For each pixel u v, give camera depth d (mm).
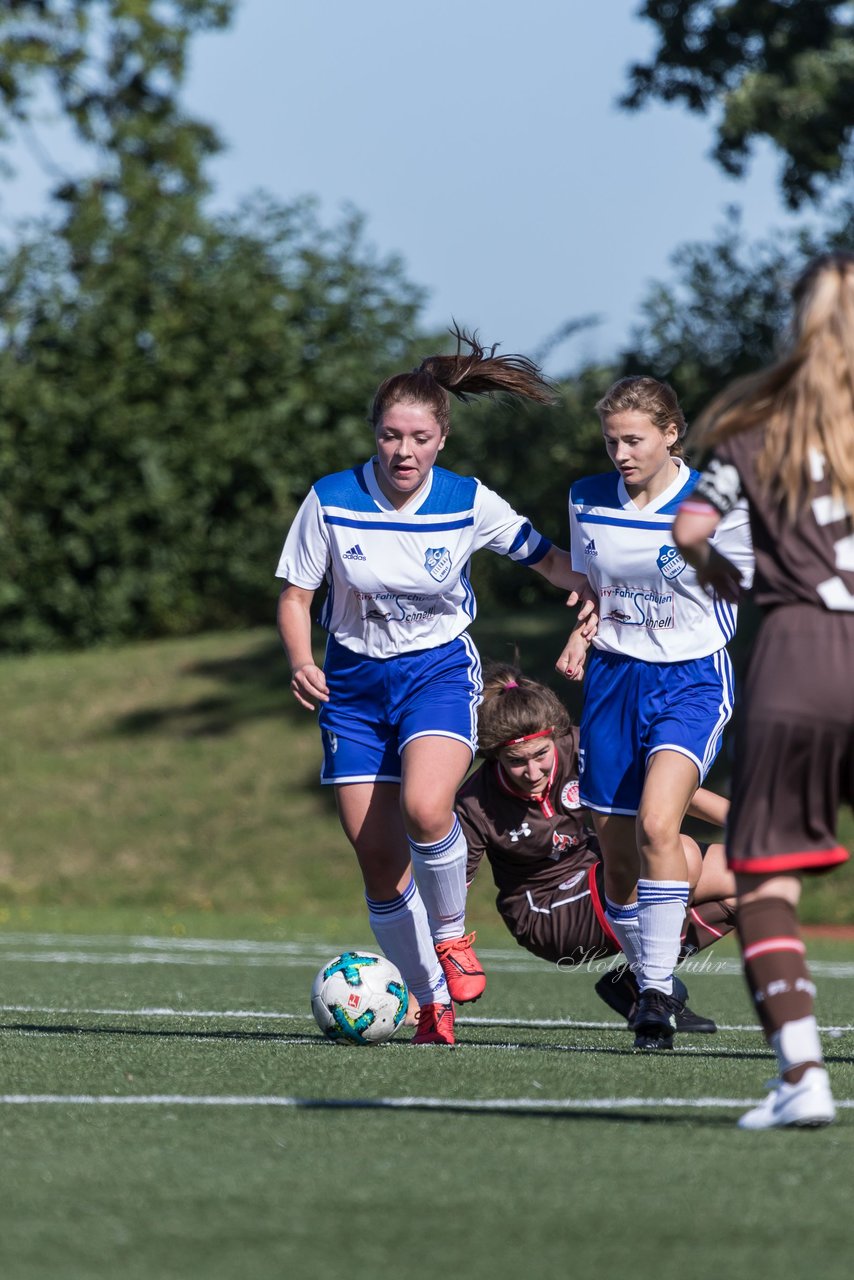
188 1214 10203
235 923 53750
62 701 83562
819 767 12688
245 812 68750
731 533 19891
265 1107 14367
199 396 100312
